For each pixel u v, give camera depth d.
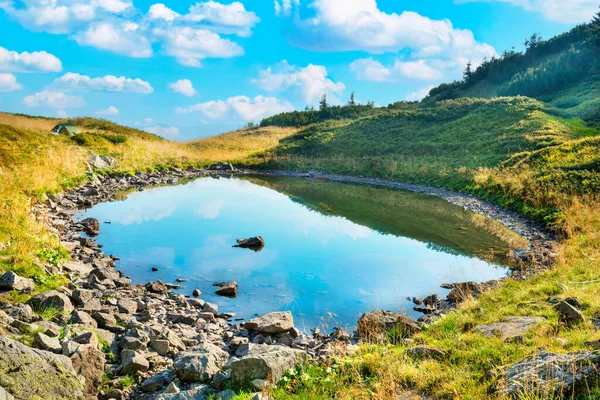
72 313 10.18
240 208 27.77
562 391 5.33
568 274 12.59
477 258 17.88
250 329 11.14
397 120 60.72
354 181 41.22
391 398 6.53
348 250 19.09
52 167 29.03
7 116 56.19
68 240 18.17
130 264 16.52
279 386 7.57
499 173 31.75
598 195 22.22
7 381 6.16
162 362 9.01
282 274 15.90
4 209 15.43
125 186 33.72
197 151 55.03
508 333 8.55
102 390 7.85
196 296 13.79
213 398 7.45
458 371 7.11
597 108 49.47
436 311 12.45
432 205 29.42
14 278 10.90
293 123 99.25
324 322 12.12
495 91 80.75
